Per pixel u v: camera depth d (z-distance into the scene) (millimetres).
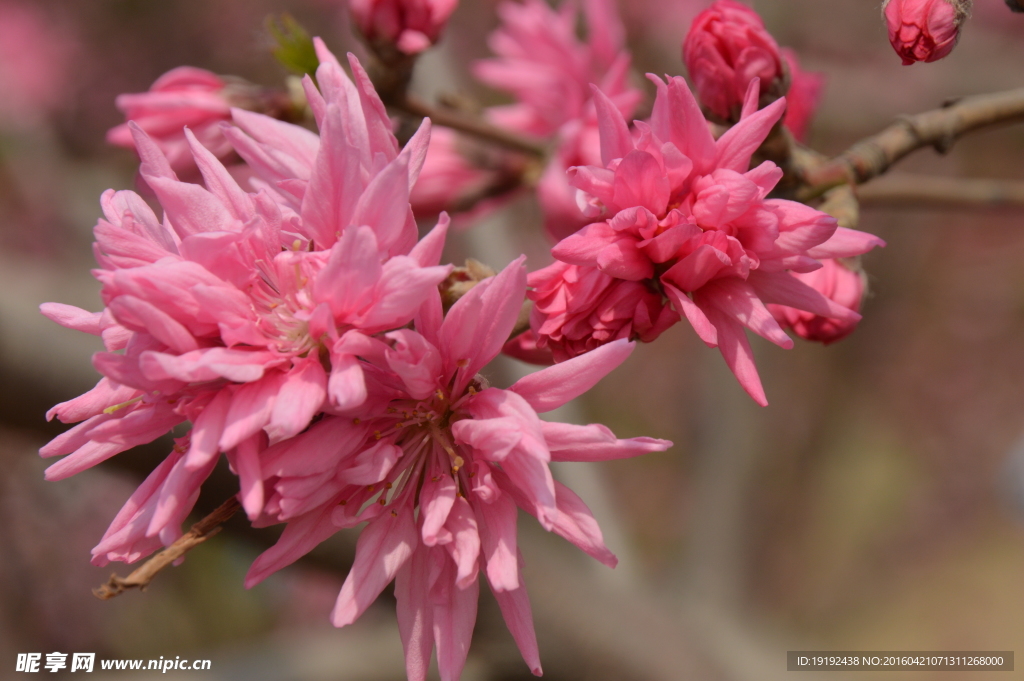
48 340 397
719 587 602
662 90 303
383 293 294
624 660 404
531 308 316
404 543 304
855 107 719
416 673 304
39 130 796
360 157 301
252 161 313
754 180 301
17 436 429
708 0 728
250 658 494
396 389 303
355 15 360
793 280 307
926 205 393
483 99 829
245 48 877
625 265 302
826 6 725
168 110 352
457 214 392
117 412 305
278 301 300
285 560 302
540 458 293
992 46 747
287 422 289
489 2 846
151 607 695
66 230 811
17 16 854
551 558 417
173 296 292
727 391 638
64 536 691
